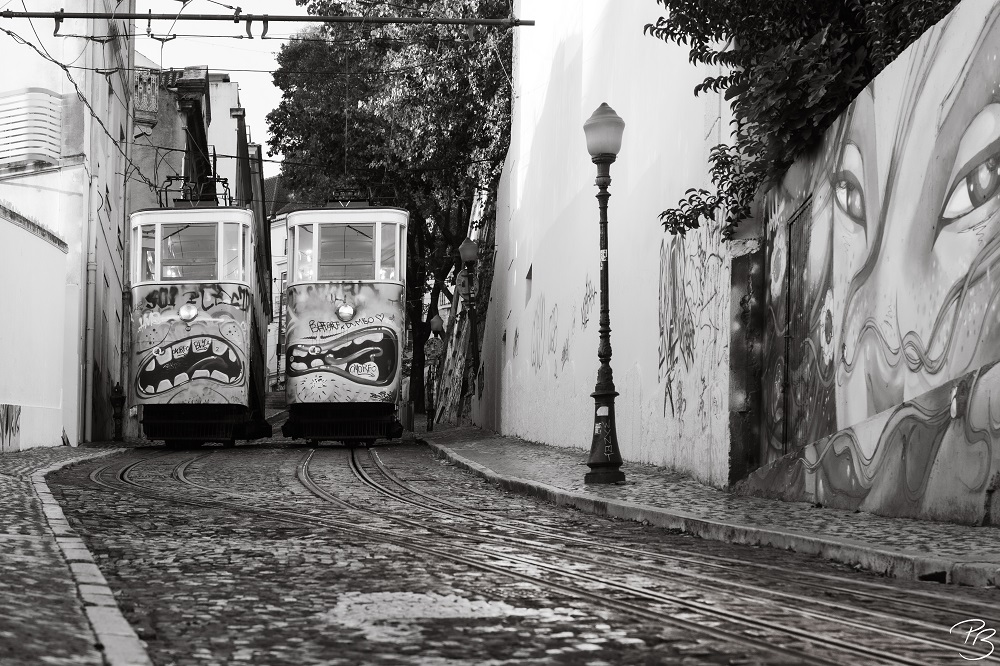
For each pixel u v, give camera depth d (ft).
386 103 124.98
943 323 29.84
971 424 27.89
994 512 26.96
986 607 19.70
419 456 77.77
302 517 37.19
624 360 66.69
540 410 91.04
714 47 48.08
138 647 15.85
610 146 50.80
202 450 84.84
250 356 88.84
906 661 15.30
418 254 154.61
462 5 120.78
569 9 82.99
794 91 39.22
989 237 27.43
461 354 154.71
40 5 87.86
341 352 86.53
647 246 61.11
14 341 70.03
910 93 32.42
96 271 91.71
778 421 43.93
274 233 317.22
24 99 86.69
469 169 127.85
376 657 16.06
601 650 16.37
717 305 47.91
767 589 21.90
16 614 17.46
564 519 38.60
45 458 65.26
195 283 86.07
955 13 29.71
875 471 33.53
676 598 20.86
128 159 117.19
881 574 24.44
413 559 26.94
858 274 36.04
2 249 67.26
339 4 126.62
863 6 38.68
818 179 40.19
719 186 46.03
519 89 109.91
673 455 55.47
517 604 20.48
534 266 96.68
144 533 31.91
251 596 21.45
